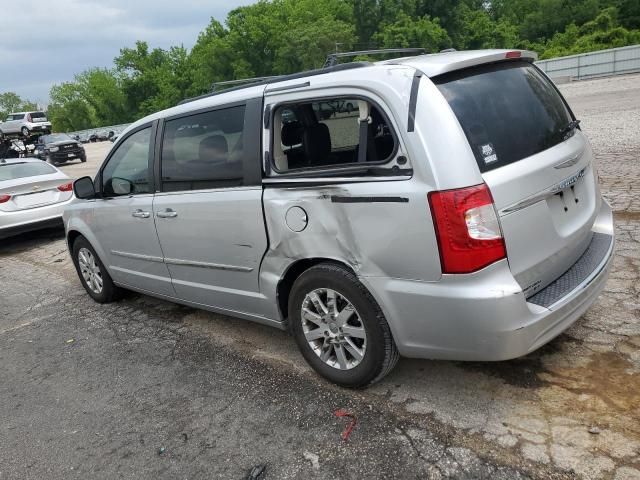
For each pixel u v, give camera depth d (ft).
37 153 90.68
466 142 8.41
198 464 9.20
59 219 28.99
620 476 7.62
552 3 239.50
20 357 14.69
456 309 8.45
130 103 288.30
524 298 8.41
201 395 11.35
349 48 190.70
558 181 9.34
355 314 10.01
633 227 16.92
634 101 54.29
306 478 8.50
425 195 8.36
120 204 14.73
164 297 14.99
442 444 8.76
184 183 12.68
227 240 11.68
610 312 11.98
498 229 8.31
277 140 10.62
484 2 275.18
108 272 16.96
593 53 113.80
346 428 9.52
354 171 9.22
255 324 14.64
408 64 9.27
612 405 9.05
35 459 10.00
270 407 10.53
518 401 9.50
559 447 8.30
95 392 12.16
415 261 8.68
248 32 206.39
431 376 10.68
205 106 12.13
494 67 9.82
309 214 9.91
